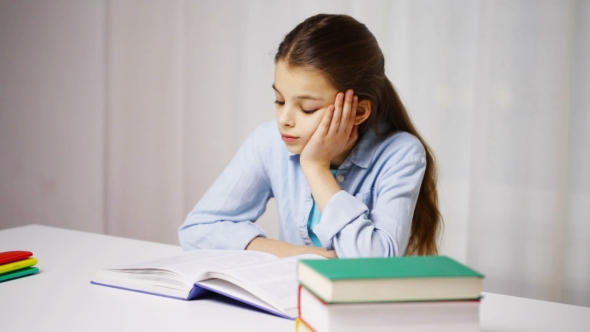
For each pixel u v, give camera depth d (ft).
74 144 9.07
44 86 9.23
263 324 2.47
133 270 3.00
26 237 4.37
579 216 6.14
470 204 6.55
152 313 2.60
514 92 6.31
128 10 8.44
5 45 9.45
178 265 2.98
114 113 8.66
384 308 1.97
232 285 2.78
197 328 2.41
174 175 8.35
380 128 4.05
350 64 3.57
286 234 4.41
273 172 4.33
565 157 6.16
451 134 6.64
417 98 6.73
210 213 4.28
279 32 7.47
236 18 7.72
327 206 3.49
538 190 6.29
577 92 6.07
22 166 9.52
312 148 3.66
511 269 6.43
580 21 6.02
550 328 2.58
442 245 6.73
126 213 8.73
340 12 7.06
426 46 6.65
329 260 2.19
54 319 2.51
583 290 6.17
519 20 6.24
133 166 8.62
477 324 2.05
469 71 6.52
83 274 3.30
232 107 7.84
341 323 1.93
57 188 9.28
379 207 3.67
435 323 2.01
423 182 4.29
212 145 8.02
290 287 2.70
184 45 8.08
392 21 6.81
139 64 8.43
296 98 3.59
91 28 8.77
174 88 8.23
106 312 2.61
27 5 9.25
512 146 6.35
